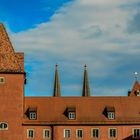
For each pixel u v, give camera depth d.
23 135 132.00
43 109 136.50
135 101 140.25
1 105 129.00
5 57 132.12
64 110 136.75
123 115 136.25
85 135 133.50
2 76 130.00
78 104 138.38
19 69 131.00
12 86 130.00
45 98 139.12
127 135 134.12
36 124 133.00
